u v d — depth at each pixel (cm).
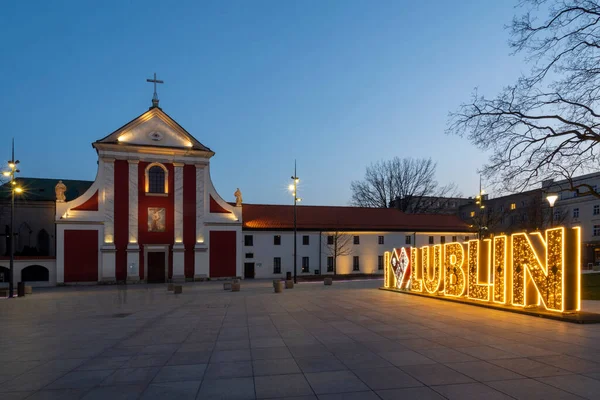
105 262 4119
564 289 1341
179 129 4525
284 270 5125
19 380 769
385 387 675
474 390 650
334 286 3422
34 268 4025
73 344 1113
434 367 784
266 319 1489
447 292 2017
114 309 2031
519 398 610
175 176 4459
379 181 7244
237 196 4728
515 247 1553
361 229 5475
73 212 4109
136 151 4331
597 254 5850
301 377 743
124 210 4256
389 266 2788
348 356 887
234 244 4622
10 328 1454
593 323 1227
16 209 4988
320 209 5825
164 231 4375
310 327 1284
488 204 7606
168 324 1438
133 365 860
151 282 4288
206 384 716
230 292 2984
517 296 1541
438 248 2106
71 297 2864
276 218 5369
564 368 761
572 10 1731
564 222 6134
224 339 1123
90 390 700
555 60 1814
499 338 1036
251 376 757
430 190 7100
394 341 1030
